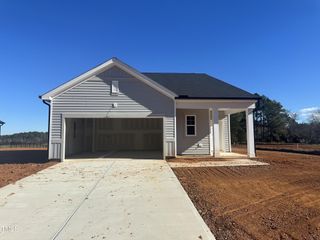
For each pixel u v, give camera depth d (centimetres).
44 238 393
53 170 1025
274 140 4341
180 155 1585
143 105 1381
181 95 1437
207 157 1465
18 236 400
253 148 1465
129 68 1373
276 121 4384
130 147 2102
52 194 656
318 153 1711
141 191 684
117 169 1045
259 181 819
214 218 484
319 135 3644
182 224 449
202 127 1656
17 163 1258
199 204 571
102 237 396
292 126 4444
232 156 1513
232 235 407
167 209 532
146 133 2119
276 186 747
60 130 1312
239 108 1479
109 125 2105
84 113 1338
